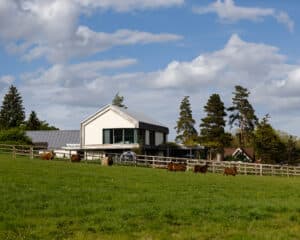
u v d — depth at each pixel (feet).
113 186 106.01
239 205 82.48
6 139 249.55
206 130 317.83
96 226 63.36
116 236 59.36
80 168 148.97
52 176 117.39
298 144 326.85
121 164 200.64
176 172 169.07
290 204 86.99
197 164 202.90
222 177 158.20
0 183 97.40
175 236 60.70
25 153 202.90
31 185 98.22
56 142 312.29
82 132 273.95
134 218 68.95
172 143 302.86
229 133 324.39
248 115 355.56
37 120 450.71
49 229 61.00
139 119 275.59
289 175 209.36
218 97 318.86
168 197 91.76
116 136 270.26
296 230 66.39
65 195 87.35
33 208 73.87
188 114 388.37
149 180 124.47
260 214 76.18
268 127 305.94
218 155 310.24
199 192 104.22
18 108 456.45
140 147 266.98
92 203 80.48
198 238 60.29
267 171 208.85
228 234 62.13
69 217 68.74
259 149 301.63
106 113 272.31
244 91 358.23
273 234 62.39
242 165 209.97
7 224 62.23
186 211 74.59
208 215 73.51
